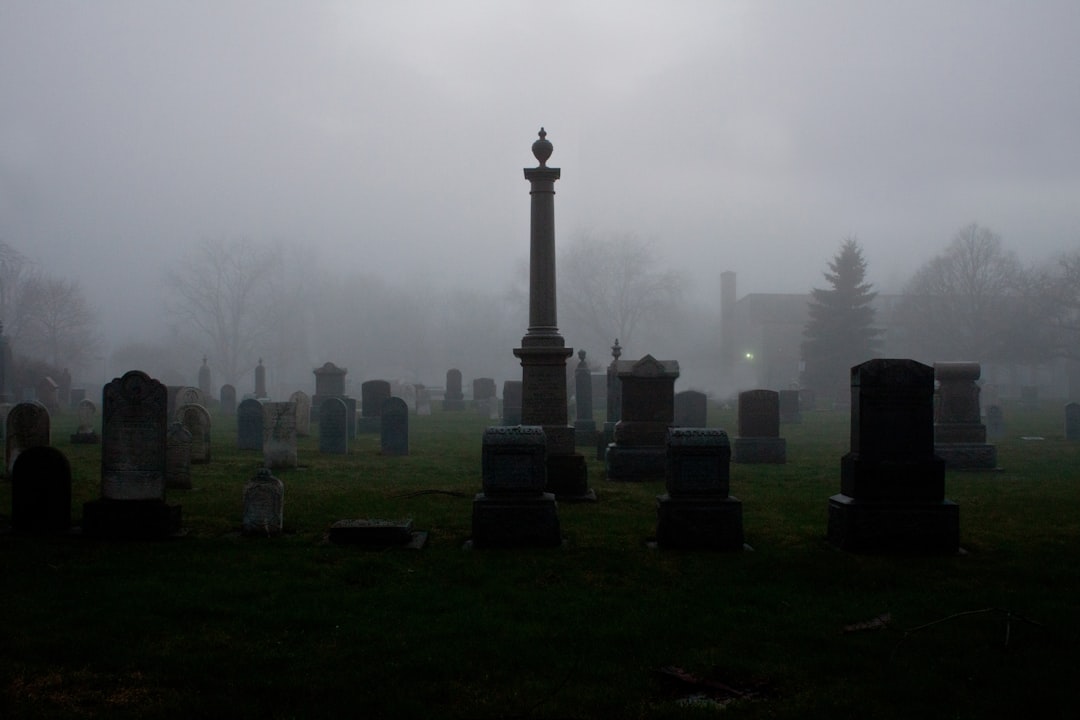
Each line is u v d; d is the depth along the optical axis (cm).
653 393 1639
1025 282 6569
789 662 613
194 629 676
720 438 986
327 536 1025
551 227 1427
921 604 756
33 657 611
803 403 4569
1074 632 670
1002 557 943
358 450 2181
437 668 593
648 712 525
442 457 2011
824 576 851
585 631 675
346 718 515
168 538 1006
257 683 565
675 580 838
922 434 980
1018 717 519
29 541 979
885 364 981
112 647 631
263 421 1919
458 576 848
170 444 1409
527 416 1394
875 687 564
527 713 521
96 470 1639
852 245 5544
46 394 3944
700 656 621
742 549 977
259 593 782
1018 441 2614
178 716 517
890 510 962
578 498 1338
